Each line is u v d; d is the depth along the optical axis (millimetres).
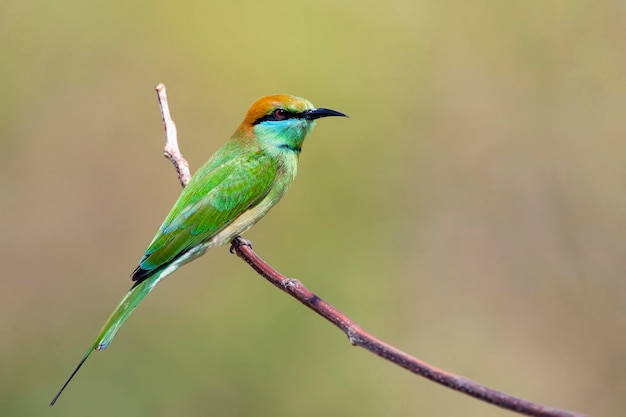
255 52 13625
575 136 13180
